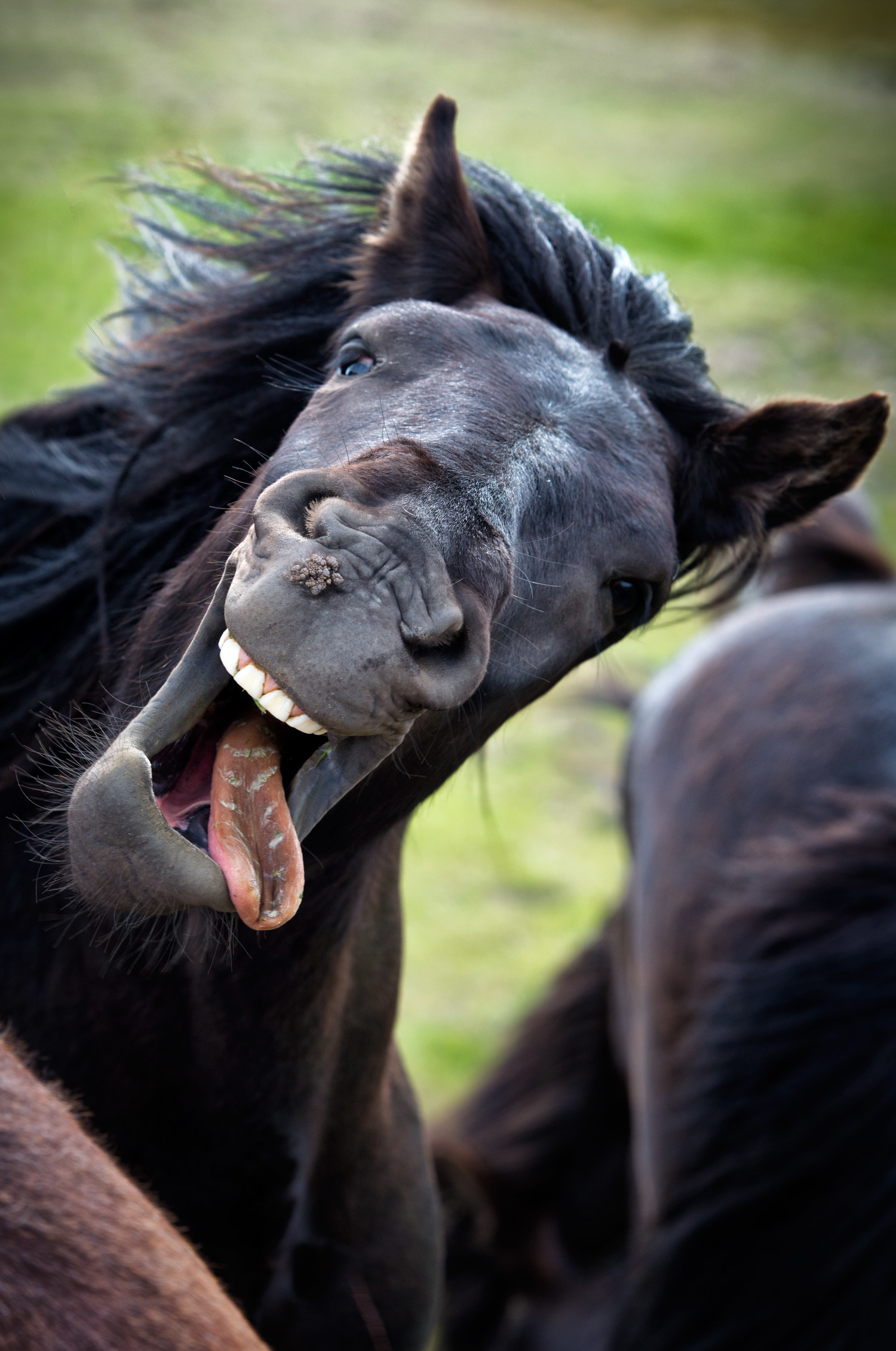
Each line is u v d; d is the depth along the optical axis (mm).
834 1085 4566
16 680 3184
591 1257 6367
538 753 11219
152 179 3768
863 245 22938
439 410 2484
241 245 3449
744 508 3215
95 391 3451
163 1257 1832
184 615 2641
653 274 3344
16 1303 1625
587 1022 6562
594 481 2588
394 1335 3445
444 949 8641
